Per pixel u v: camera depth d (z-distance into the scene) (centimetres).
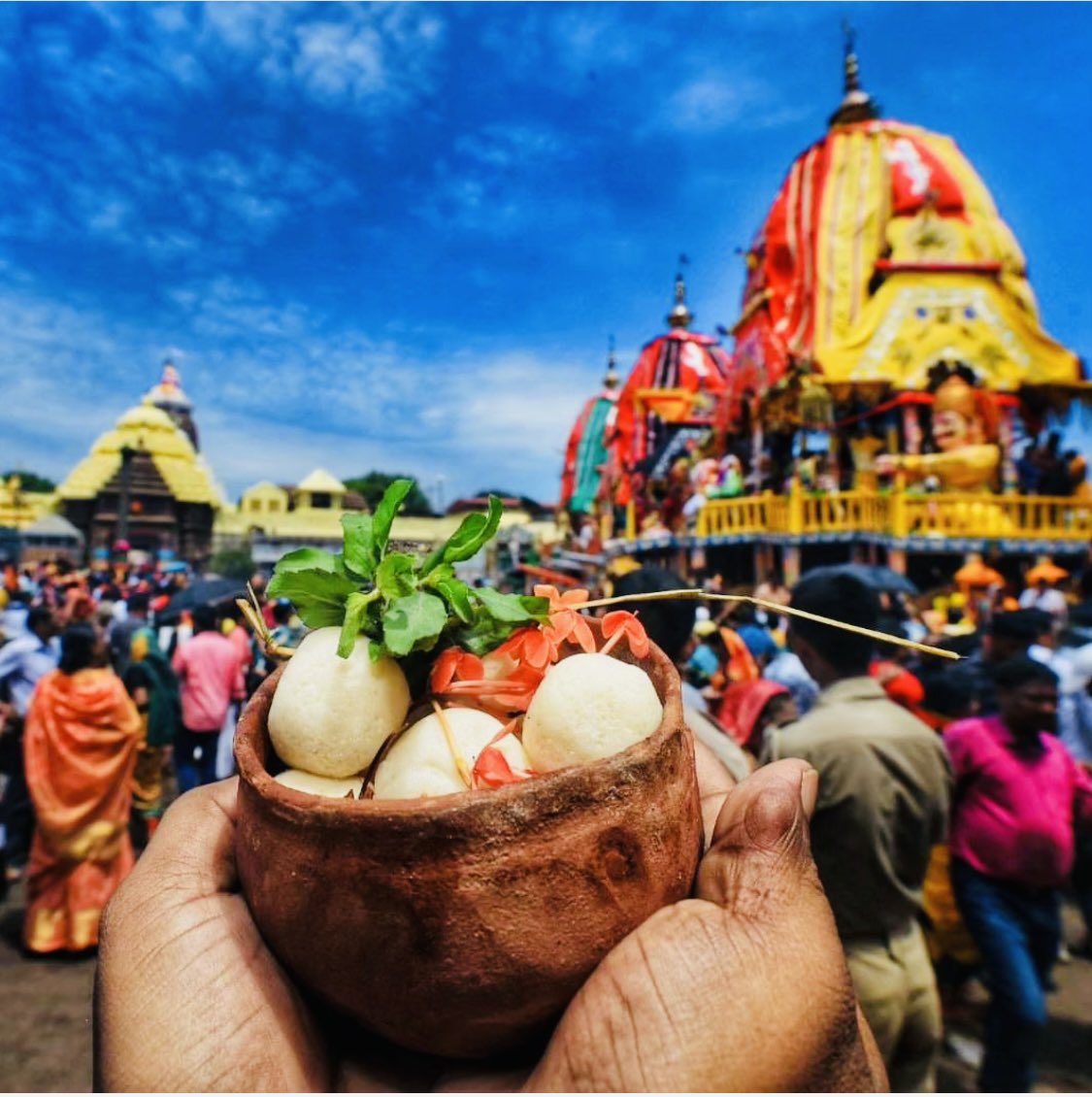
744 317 2012
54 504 4844
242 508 6084
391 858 92
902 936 271
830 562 1644
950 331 1598
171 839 132
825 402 1523
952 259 1677
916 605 1024
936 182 1748
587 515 3319
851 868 265
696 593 126
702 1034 95
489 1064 108
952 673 447
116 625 648
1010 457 1542
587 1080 94
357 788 112
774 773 124
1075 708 481
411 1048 106
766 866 112
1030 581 1203
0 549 3691
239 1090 104
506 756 108
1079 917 537
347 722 108
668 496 2077
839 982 108
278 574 117
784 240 1873
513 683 120
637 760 101
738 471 1797
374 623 115
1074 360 1598
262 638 133
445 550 121
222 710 652
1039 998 326
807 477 1620
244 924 119
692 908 106
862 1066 110
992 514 1417
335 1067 116
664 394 2400
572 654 129
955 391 1516
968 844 347
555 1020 103
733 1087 95
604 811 98
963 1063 397
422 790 104
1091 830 367
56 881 497
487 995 95
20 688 572
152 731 579
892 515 1376
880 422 1686
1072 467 1548
